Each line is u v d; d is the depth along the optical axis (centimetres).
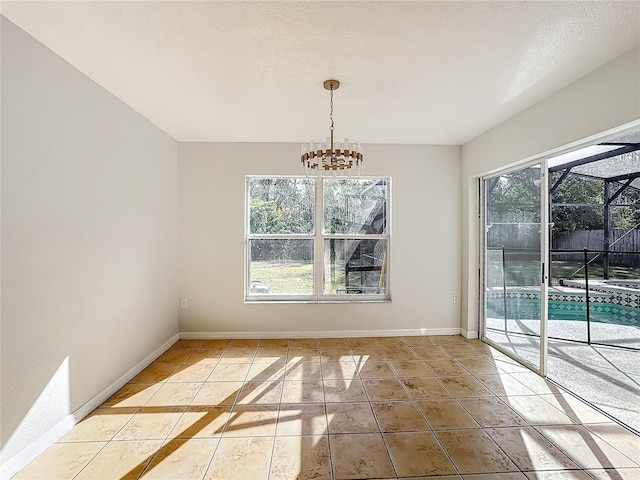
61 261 199
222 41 181
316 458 179
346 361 315
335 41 181
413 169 391
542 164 278
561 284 422
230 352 338
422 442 193
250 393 252
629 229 349
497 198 351
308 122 315
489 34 175
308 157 241
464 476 166
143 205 297
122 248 264
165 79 226
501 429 205
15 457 168
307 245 397
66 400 203
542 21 164
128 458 179
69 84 204
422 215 393
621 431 203
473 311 387
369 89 243
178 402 239
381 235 400
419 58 200
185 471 170
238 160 379
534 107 271
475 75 221
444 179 394
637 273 340
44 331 186
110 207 248
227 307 381
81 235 216
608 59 202
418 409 229
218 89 242
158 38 178
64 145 201
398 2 149
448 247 397
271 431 204
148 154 306
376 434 201
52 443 191
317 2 149
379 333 391
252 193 392
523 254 308
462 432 202
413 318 395
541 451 184
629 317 343
